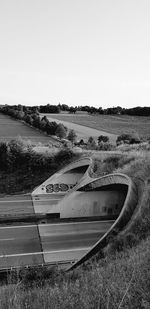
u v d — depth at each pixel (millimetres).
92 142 79562
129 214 22703
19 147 58219
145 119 156750
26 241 30000
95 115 168875
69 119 145625
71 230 33344
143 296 7582
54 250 27938
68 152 56531
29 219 36969
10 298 8031
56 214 38062
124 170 35906
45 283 14250
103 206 38125
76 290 9266
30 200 45406
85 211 37844
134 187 26812
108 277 11117
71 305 7727
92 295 8375
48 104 177125
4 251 27469
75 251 27781
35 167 55719
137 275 9570
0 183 52281
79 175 49594
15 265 24422
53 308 7871
